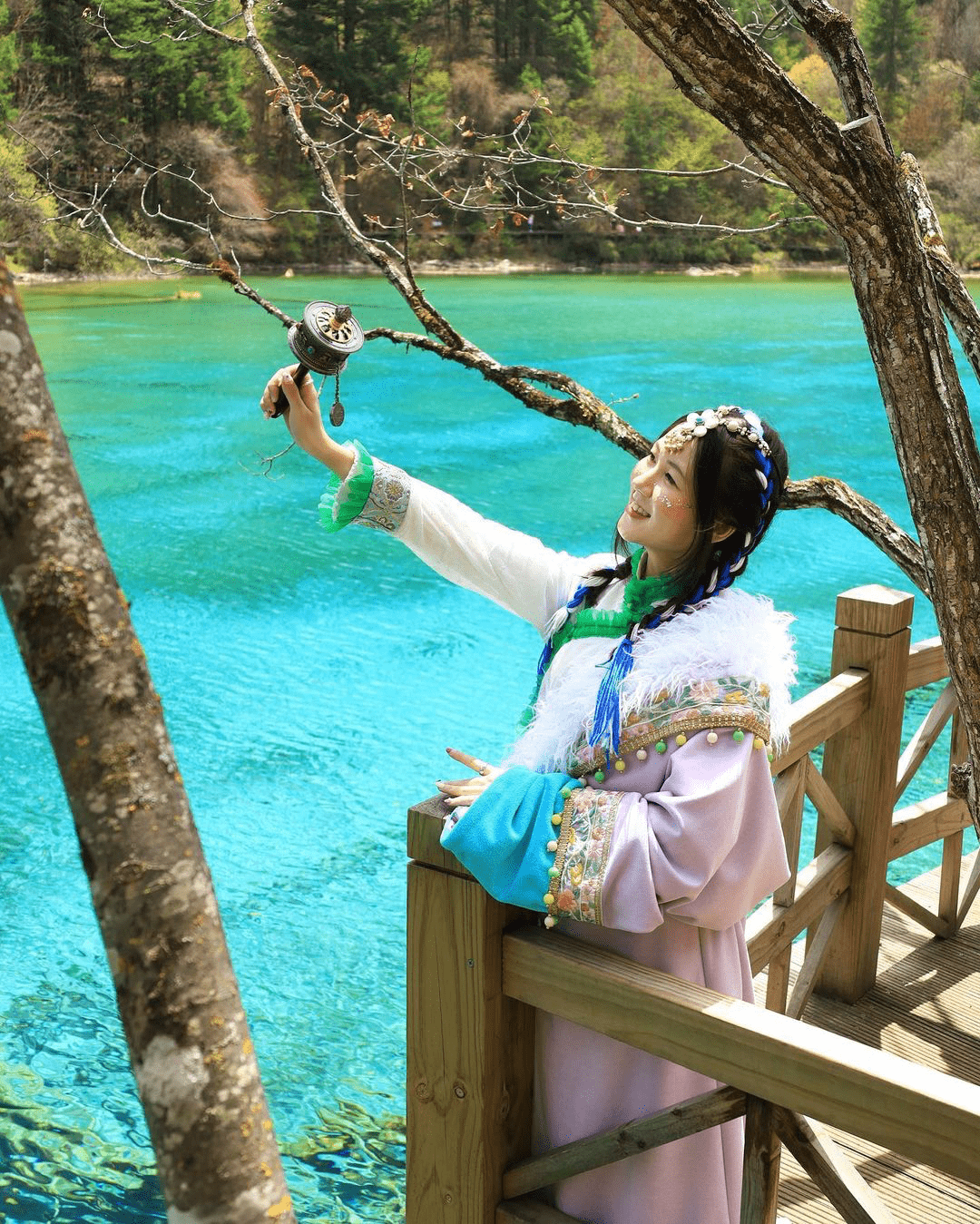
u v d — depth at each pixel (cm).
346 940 475
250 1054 56
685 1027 138
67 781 55
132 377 1927
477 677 780
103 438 1478
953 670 176
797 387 1944
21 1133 346
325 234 4466
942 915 297
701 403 1780
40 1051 392
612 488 1298
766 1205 139
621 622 155
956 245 4047
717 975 152
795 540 1098
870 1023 262
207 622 874
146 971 54
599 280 4525
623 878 135
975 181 4181
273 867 536
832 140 148
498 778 144
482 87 4194
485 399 1831
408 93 287
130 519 1135
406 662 802
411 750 667
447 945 154
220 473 1325
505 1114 158
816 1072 128
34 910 496
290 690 751
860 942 264
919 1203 206
